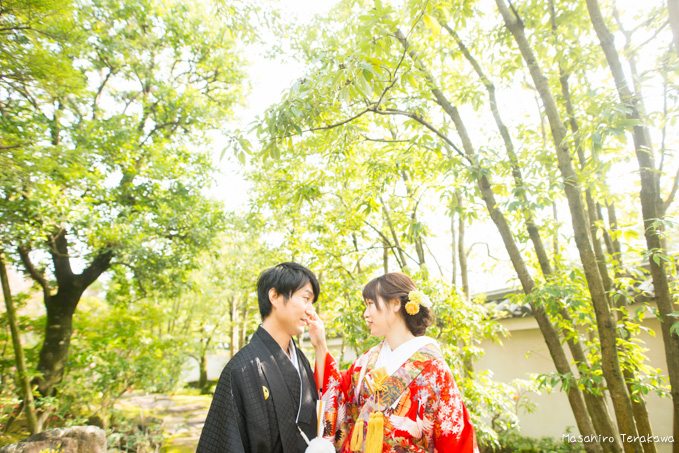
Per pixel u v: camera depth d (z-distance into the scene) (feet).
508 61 12.50
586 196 10.48
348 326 12.46
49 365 21.34
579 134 7.99
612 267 10.19
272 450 4.88
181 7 25.90
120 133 21.07
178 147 26.96
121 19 24.13
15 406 17.74
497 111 11.45
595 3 8.73
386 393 5.12
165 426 25.08
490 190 10.12
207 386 48.91
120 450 18.97
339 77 7.05
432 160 13.74
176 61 28.91
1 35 11.58
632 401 9.02
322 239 16.70
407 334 5.63
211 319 45.19
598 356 9.66
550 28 11.62
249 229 24.98
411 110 10.14
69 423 18.04
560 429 16.40
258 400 4.91
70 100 17.54
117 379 21.21
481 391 11.23
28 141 12.53
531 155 11.11
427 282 11.45
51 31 12.45
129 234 20.80
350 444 5.29
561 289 8.80
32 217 16.07
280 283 5.45
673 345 7.87
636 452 8.10
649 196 8.23
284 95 8.32
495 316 16.78
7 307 16.94
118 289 26.61
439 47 12.67
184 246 24.23
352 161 15.47
